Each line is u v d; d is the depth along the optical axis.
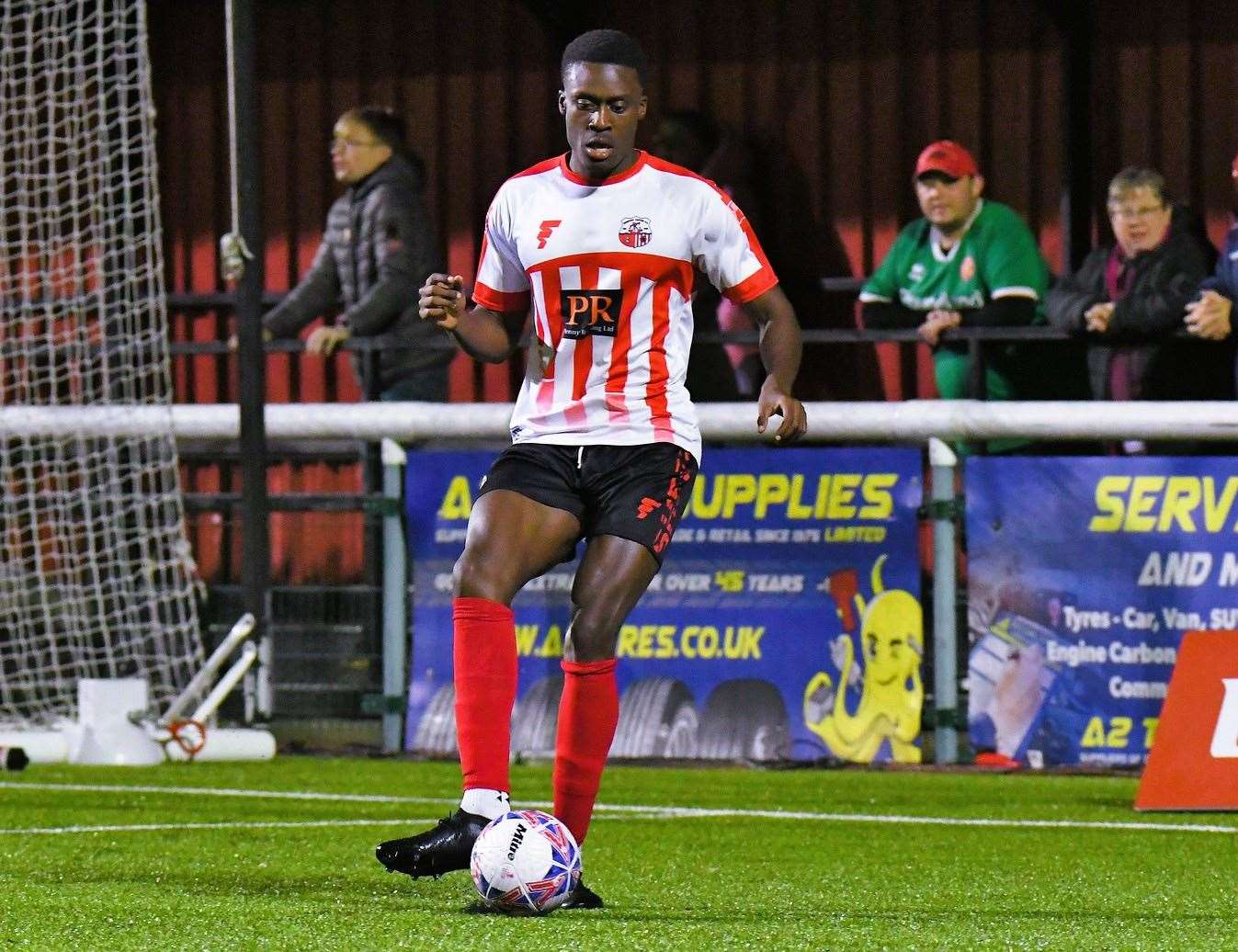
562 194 15.59
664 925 14.38
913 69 38.41
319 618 30.88
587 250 15.45
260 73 41.69
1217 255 32.34
